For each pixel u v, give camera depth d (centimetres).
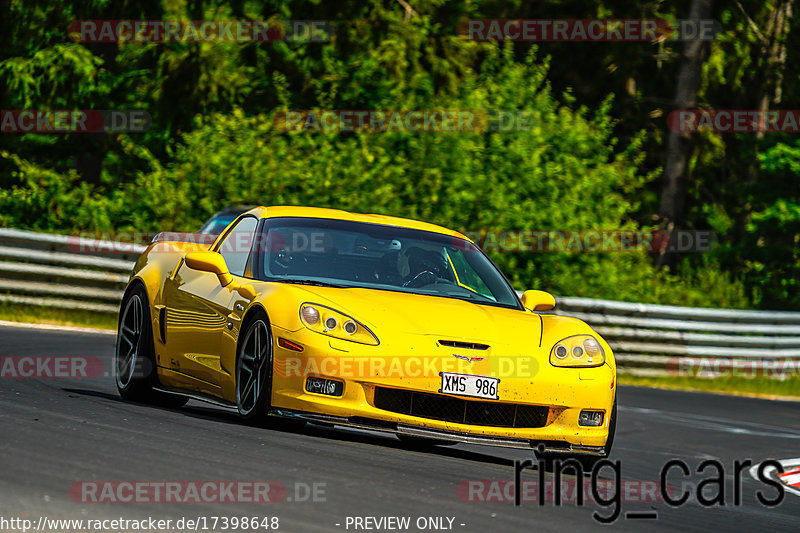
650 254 9775
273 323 2316
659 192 11531
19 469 1616
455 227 7238
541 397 2317
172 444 1972
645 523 1800
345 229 2741
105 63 8750
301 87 8644
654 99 10938
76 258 5397
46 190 7581
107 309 5478
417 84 8131
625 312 6538
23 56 8700
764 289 9612
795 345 7081
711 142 11575
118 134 8862
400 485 1834
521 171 7381
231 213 3178
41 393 2591
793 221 9569
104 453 1808
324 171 7081
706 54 11231
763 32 11856
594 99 11006
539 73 7725
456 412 2275
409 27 8556
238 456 1917
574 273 7438
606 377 2397
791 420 4725
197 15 8806
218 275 2573
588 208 7469
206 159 6994
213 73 8394
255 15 8875
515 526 1619
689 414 4506
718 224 12088
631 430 3778
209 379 2542
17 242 5253
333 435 2472
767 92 12075
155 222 7081
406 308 2394
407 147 7431
